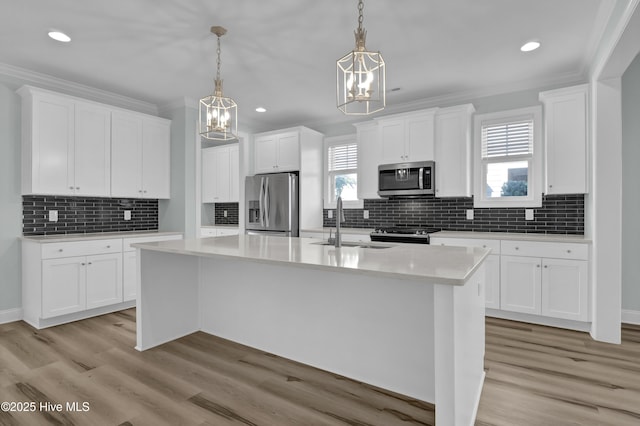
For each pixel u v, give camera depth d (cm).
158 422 180
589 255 306
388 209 483
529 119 383
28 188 340
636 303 334
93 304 354
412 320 204
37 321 323
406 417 185
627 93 333
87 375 231
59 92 371
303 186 499
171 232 425
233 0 234
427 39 288
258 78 370
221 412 189
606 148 291
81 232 399
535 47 300
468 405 173
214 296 304
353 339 225
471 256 196
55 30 271
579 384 220
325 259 186
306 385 218
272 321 265
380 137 443
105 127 386
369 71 184
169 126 450
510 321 343
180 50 305
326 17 255
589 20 259
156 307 281
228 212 658
